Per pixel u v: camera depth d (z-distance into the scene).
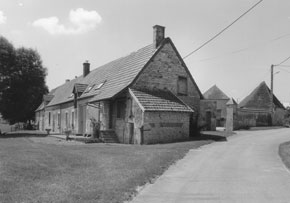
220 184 9.30
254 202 7.48
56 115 41.72
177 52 25.88
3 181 8.88
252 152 15.88
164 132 22.17
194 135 25.48
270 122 40.19
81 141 23.80
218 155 15.00
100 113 25.97
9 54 41.91
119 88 24.08
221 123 45.56
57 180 9.35
